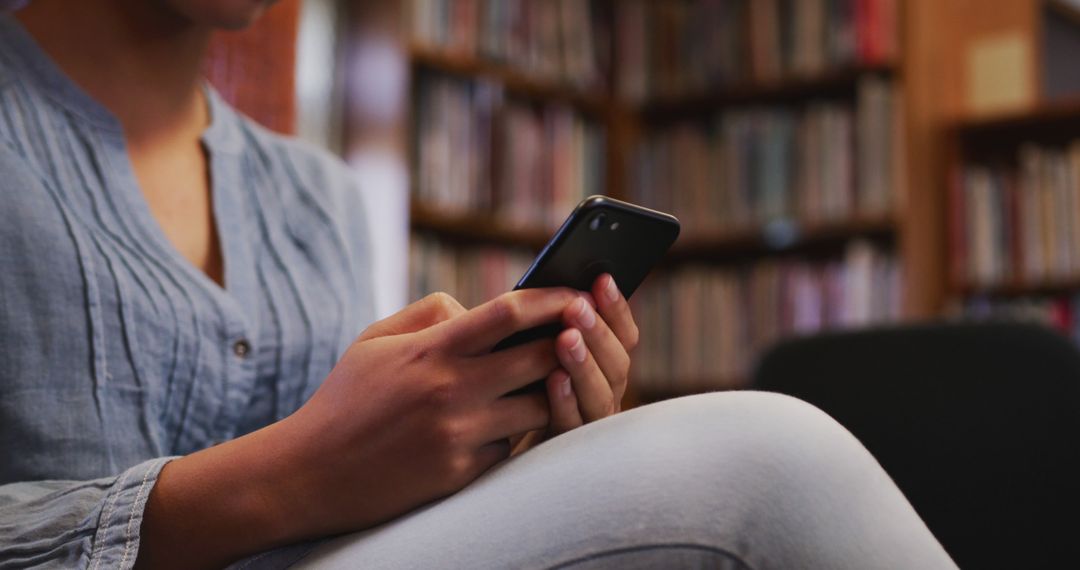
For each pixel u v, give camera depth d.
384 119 2.37
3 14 0.80
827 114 2.72
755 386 1.31
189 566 0.58
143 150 0.85
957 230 2.77
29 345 0.69
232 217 0.87
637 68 3.03
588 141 2.84
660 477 0.49
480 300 2.54
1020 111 2.79
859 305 2.64
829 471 0.48
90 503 0.59
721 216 2.86
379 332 0.62
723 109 3.01
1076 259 2.62
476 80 2.58
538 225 2.64
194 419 0.77
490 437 0.58
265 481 0.57
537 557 0.49
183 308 0.77
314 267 0.94
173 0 0.81
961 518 1.15
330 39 2.43
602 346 0.62
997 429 1.15
